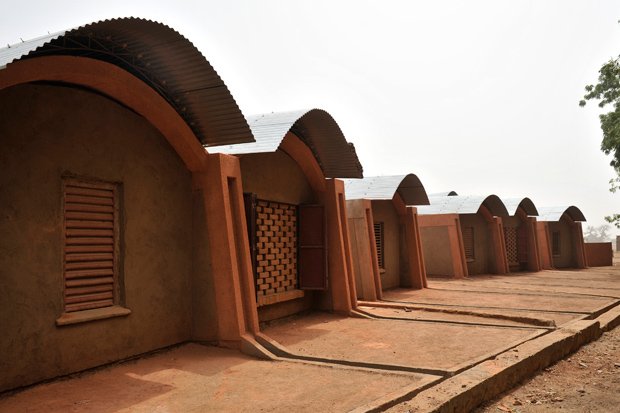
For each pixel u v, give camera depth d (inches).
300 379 243.6
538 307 485.1
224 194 312.3
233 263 307.9
